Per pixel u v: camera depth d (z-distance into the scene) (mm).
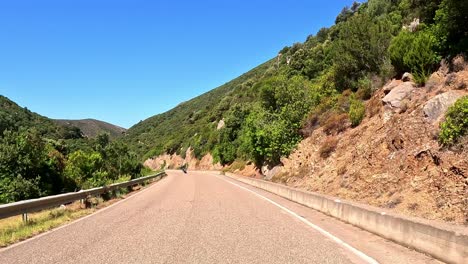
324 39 92438
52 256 8648
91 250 9164
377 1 57719
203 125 116312
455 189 12203
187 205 18375
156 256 8438
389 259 8102
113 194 24969
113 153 60188
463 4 18656
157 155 139750
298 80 44500
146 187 35625
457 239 7438
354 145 23016
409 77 21859
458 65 18891
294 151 34531
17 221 14453
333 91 33781
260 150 43000
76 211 17516
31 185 25438
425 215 12102
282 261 7961
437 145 14695
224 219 13828
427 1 24484
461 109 14211
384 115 21203
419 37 21625
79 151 41312
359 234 11094
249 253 8664
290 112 36844
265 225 12570
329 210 15281
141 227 12359
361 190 17547
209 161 92875
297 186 26594
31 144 27188
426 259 8062
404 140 17109
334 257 8289
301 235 10859
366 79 28484
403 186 14938
